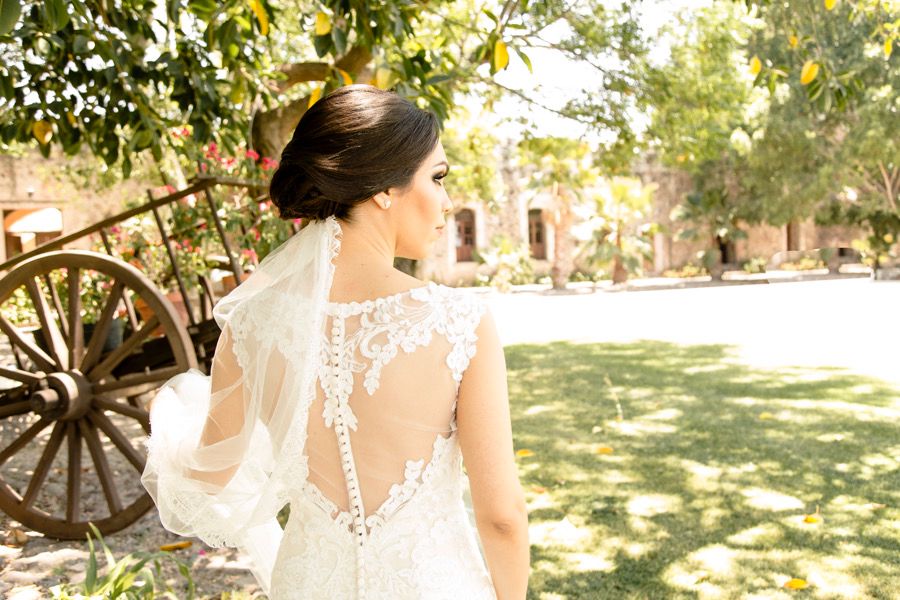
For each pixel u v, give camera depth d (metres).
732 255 28.20
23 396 3.71
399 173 1.14
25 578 3.06
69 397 3.45
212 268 4.87
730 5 9.33
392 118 1.14
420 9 3.65
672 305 15.74
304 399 1.09
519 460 4.66
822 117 20.30
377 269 1.16
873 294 16.05
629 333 11.04
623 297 18.78
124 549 3.42
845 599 2.73
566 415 5.86
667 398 6.36
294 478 1.13
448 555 1.11
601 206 23.27
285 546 1.18
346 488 1.11
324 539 1.12
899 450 4.59
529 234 26.28
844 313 12.57
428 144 1.18
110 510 3.50
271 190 1.21
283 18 7.09
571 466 4.49
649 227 24.59
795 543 3.26
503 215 25.09
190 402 1.44
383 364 1.09
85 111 4.00
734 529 3.44
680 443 4.93
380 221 1.18
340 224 1.18
